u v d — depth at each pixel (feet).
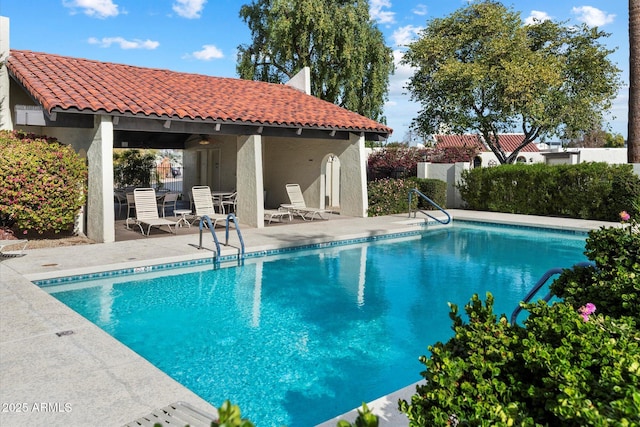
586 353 8.28
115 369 15.53
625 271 13.57
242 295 29.35
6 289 25.00
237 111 49.08
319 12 84.53
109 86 46.29
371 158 93.66
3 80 46.73
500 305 28.19
